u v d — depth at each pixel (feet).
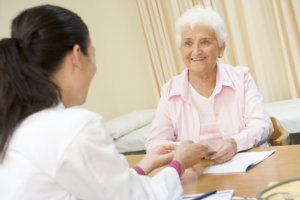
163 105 7.30
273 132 7.04
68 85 3.42
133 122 13.30
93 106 15.29
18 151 3.06
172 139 7.23
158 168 5.65
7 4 12.76
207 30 6.70
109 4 16.16
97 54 15.70
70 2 14.87
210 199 3.97
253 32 14.05
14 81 3.16
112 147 3.21
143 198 3.26
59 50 3.30
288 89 14.20
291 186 3.76
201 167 5.33
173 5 15.15
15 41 3.27
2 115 3.17
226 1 14.20
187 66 7.04
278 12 13.62
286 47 13.74
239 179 4.51
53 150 2.98
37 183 2.97
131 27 16.28
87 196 3.06
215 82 7.07
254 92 6.93
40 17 3.29
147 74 16.49
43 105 3.22
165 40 15.64
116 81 16.37
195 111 7.02
